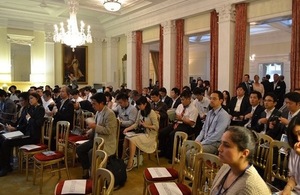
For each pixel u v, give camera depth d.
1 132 4.82
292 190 2.23
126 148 4.83
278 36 12.55
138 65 10.80
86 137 4.84
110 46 12.52
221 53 7.29
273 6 6.38
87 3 9.44
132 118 5.00
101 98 3.99
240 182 1.43
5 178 4.21
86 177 4.16
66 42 7.97
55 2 9.51
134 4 9.59
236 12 7.02
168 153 5.31
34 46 11.22
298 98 3.30
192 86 9.66
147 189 2.78
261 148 3.01
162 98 7.20
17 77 10.95
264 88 8.05
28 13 10.72
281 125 3.56
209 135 3.83
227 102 6.20
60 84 11.99
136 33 10.84
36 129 4.58
